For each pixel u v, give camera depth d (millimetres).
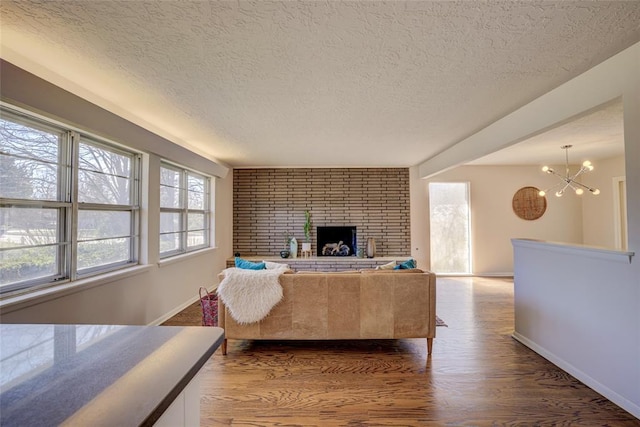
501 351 2533
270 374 2172
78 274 2340
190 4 1278
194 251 4211
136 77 1972
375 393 1932
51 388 600
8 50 1654
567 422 1650
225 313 2473
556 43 1604
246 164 5332
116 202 2770
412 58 1743
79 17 1371
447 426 1626
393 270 2676
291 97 2295
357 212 5586
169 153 3301
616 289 1792
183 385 640
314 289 2463
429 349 2463
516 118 2607
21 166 1906
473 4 1294
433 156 4641
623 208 5051
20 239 1911
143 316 2955
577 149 4512
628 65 1671
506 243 5820
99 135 2367
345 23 1417
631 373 1704
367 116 2742
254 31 1478
